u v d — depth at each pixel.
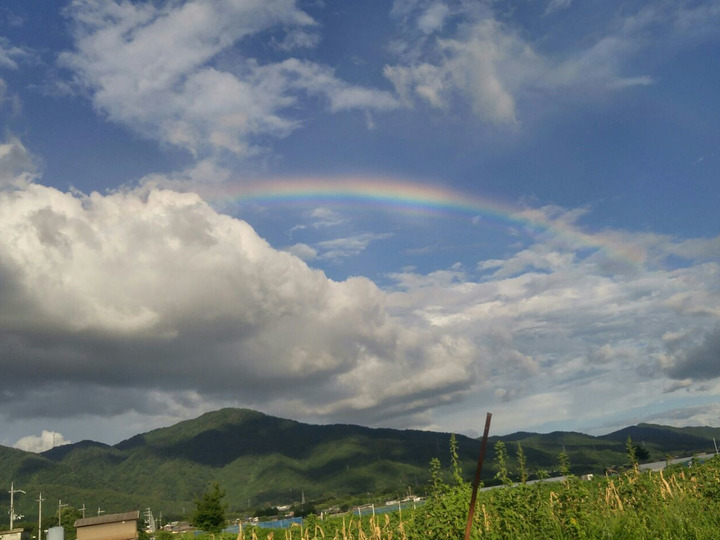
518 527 11.67
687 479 15.55
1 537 53.53
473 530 11.16
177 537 58.97
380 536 13.77
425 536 11.64
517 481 13.23
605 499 13.82
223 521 51.81
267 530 21.33
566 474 13.42
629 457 16.19
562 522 11.67
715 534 10.21
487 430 6.46
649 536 10.79
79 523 58.75
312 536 15.62
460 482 12.08
